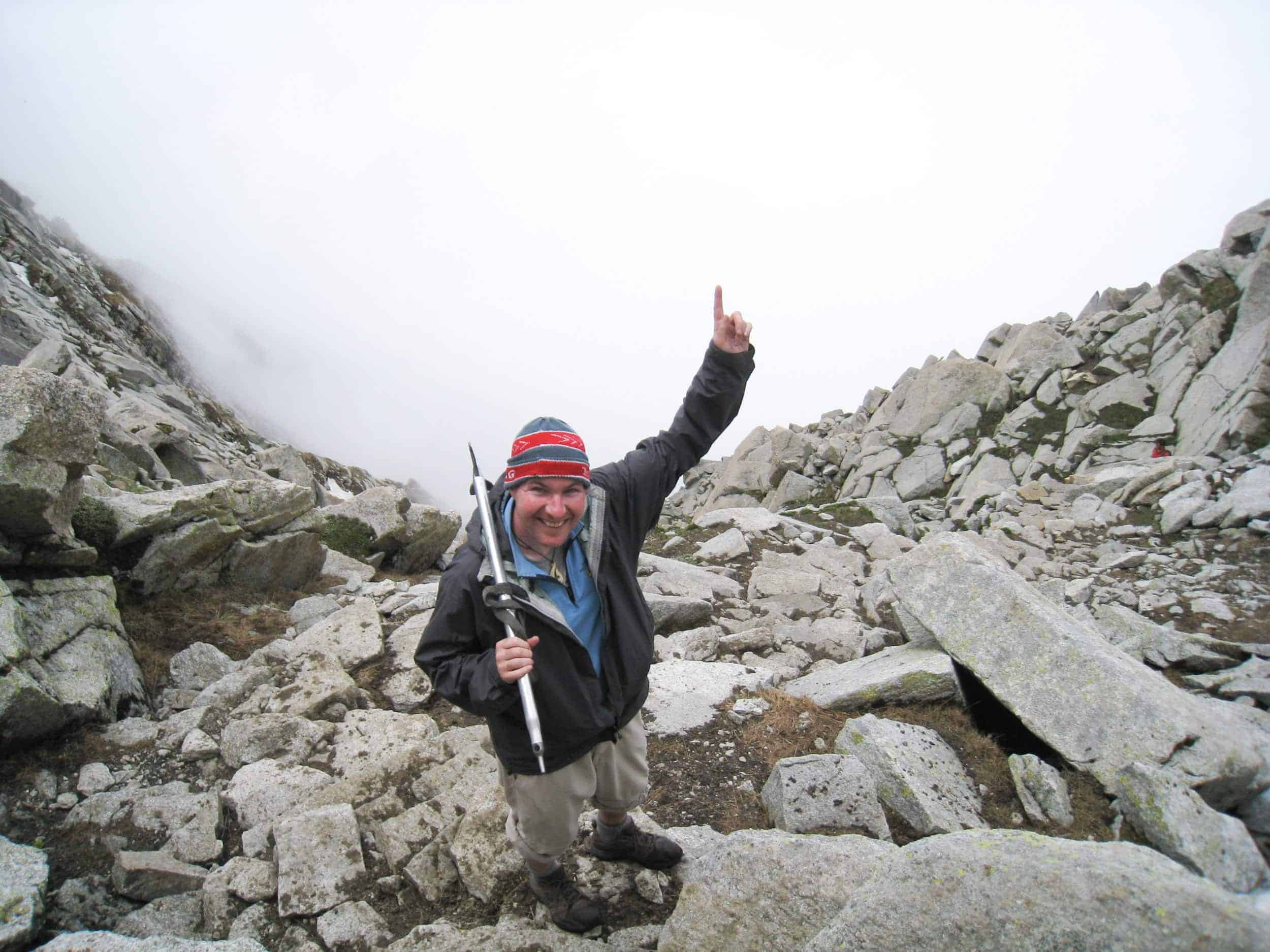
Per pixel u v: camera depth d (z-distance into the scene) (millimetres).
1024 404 17250
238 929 3473
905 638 7230
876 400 21828
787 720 4945
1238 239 16703
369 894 3615
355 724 5141
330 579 8367
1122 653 4766
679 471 2893
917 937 2174
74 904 3598
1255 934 1801
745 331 2871
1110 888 2006
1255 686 5426
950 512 14242
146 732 4895
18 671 4402
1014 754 4406
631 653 2742
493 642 2623
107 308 29062
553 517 2500
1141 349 16828
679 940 2836
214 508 7074
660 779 4535
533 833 2914
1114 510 11266
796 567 9828
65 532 5539
